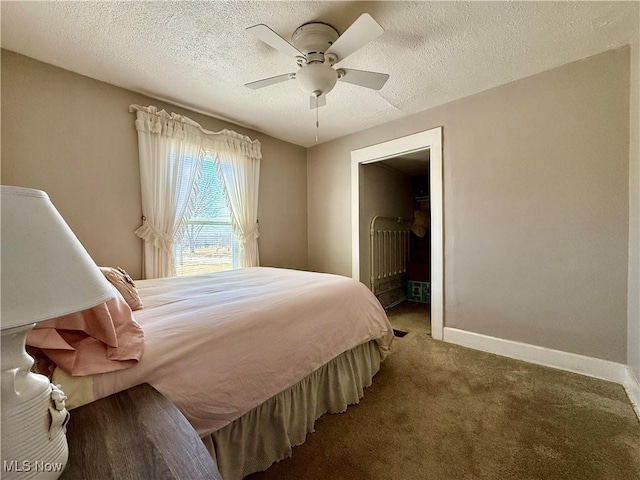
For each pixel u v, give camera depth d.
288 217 3.45
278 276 2.12
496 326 2.21
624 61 1.67
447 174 2.44
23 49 1.66
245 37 1.58
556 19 1.46
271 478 1.12
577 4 1.36
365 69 1.91
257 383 1.10
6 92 1.66
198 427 0.90
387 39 1.61
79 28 1.49
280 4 1.36
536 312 2.02
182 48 1.67
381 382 1.81
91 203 1.98
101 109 2.02
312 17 1.45
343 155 3.28
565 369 1.90
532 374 1.86
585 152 1.81
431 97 2.32
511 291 2.13
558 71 1.89
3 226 0.44
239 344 1.08
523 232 2.06
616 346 1.74
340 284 1.80
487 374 1.88
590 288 1.81
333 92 2.22
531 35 1.58
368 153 3.02
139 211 2.21
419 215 4.36
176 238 2.40
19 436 0.44
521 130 2.04
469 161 2.30
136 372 0.81
